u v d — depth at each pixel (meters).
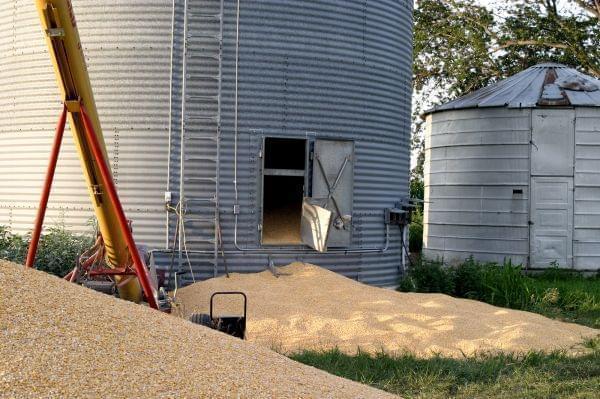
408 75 16.27
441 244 21.09
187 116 13.62
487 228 20.11
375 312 11.62
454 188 20.78
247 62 13.84
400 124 15.88
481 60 32.38
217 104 13.73
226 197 13.76
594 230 19.45
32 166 14.17
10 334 5.09
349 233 14.52
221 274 13.72
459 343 10.20
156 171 13.62
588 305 14.17
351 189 14.59
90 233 13.66
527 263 19.53
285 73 14.04
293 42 14.09
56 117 13.99
